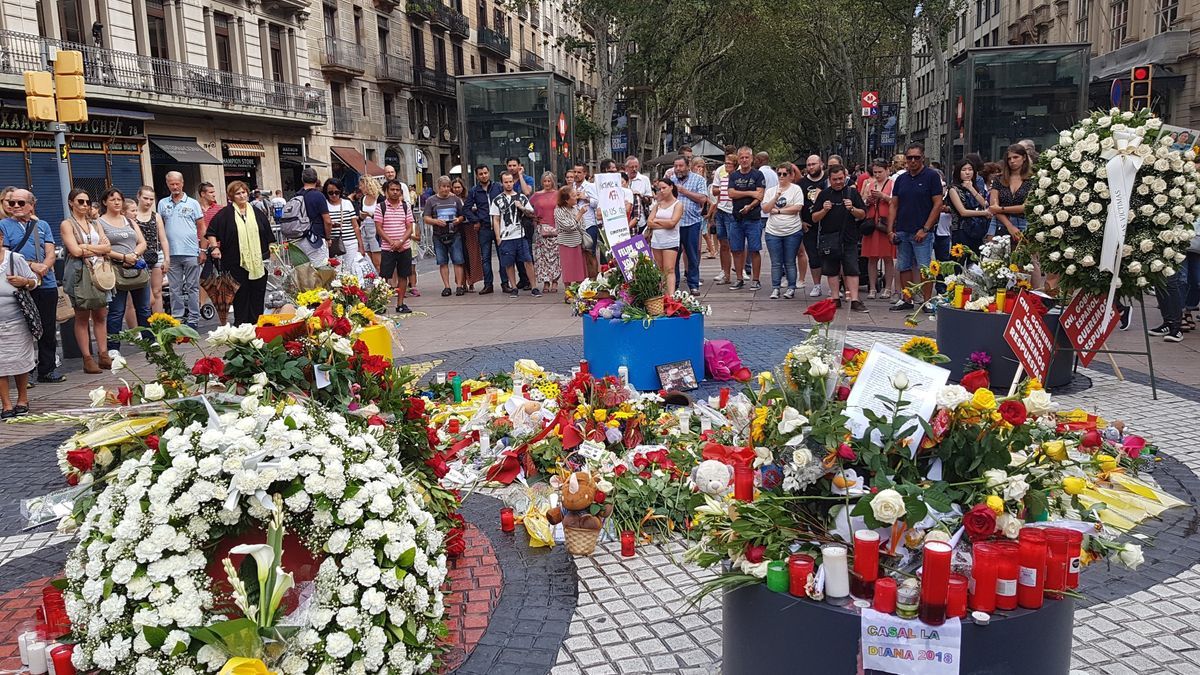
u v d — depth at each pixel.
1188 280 10.02
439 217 14.42
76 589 3.17
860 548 2.46
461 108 19.14
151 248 11.48
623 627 3.78
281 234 12.05
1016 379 3.28
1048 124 15.55
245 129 32.31
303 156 35.88
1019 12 42.09
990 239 9.36
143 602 2.95
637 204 14.46
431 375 8.62
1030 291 7.50
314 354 3.96
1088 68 15.27
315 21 36.69
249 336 3.77
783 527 2.74
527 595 4.10
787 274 12.73
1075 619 3.74
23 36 22.64
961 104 15.81
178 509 2.95
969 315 7.39
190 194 30.00
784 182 12.48
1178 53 25.27
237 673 2.59
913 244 11.21
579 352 9.48
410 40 45.12
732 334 10.13
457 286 14.91
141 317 10.97
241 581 2.88
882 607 2.39
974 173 11.17
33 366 7.64
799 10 38.97
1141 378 7.84
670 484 4.91
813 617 2.48
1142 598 3.92
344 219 12.52
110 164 26.25
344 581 3.05
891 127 43.62
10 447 6.77
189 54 28.91
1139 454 5.36
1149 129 6.73
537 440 5.44
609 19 38.16
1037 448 2.97
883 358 2.91
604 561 4.46
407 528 3.20
